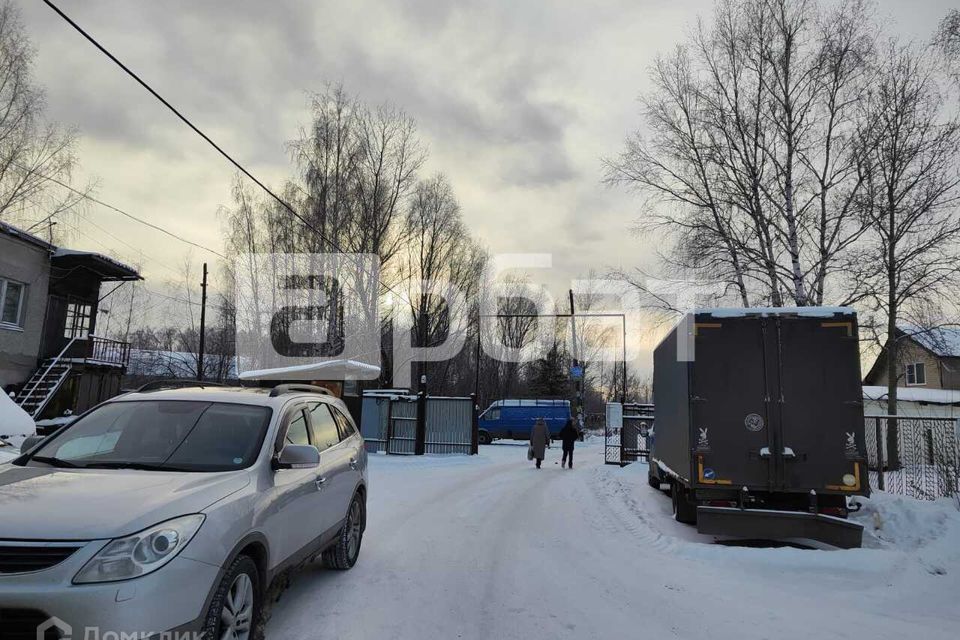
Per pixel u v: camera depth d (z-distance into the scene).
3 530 2.94
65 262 21.30
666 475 11.06
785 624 4.98
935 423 11.68
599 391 73.06
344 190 30.56
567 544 8.06
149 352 43.91
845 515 7.91
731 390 8.30
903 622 5.11
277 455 4.46
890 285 16.64
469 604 5.31
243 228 31.45
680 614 5.21
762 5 18.05
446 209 41.44
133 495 3.36
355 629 4.55
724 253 18.30
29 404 18.39
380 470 16.61
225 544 3.43
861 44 17.00
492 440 36.41
